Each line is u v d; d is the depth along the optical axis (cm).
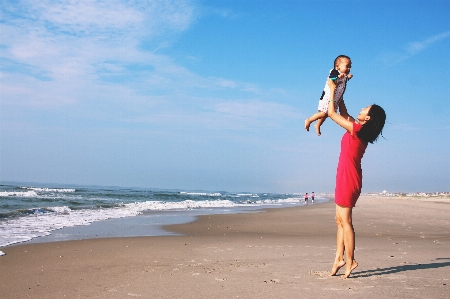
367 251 652
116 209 2127
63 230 1089
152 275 457
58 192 4269
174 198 4153
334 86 413
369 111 402
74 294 374
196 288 381
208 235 1054
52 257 634
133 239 914
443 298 326
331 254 630
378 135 404
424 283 385
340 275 433
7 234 958
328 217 1809
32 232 1012
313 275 434
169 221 1498
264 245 785
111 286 403
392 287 368
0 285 419
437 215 1847
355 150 408
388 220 1534
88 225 1246
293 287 375
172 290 376
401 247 725
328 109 412
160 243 833
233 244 810
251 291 363
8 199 2578
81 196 3516
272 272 457
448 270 460
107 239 908
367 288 365
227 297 344
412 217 1708
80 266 540
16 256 643
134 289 385
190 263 552
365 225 1315
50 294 377
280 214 2012
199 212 2139
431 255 602
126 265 542
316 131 463
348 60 416
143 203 2764
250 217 1797
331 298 331
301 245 784
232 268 493
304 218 1744
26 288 405
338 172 418
